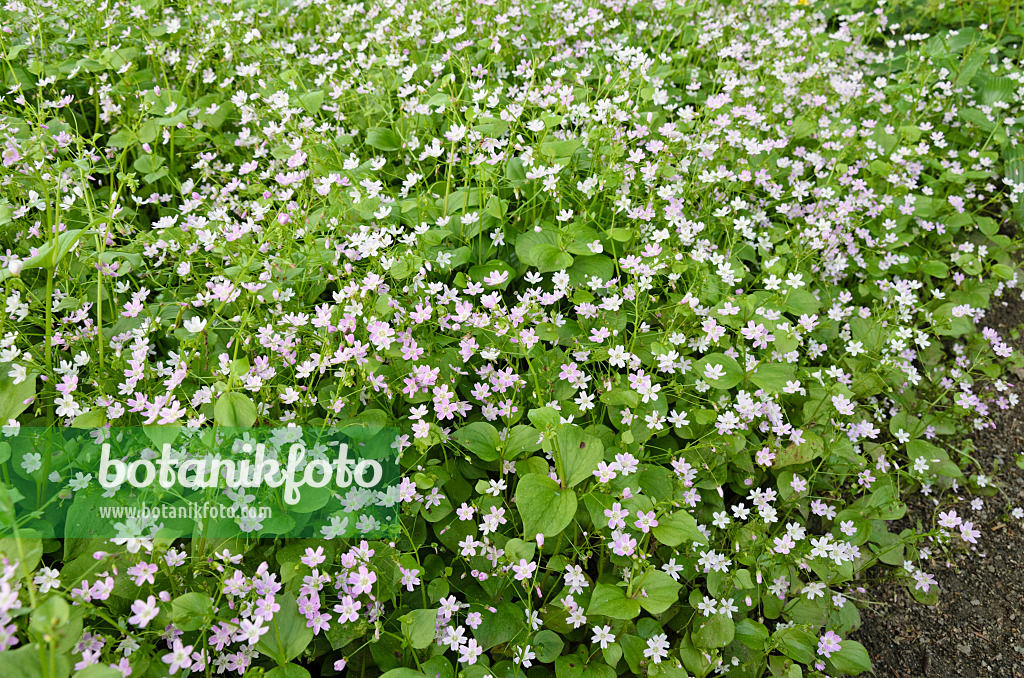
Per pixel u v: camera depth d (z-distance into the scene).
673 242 0.80
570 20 1.13
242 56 1.08
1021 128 1.09
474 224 0.77
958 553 0.75
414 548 0.57
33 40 1.02
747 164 0.91
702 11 1.20
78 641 0.51
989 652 0.69
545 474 0.60
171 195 0.92
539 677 0.57
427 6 1.11
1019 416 0.86
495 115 0.89
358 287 0.66
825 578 0.66
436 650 0.55
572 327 0.73
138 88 1.00
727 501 0.72
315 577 0.53
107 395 0.62
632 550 0.56
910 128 0.95
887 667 0.68
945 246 0.96
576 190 0.84
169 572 0.54
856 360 0.80
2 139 0.83
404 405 0.67
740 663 0.61
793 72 1.10
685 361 0.71
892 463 0.76
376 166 0.81
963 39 1.20
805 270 0.86
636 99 0.93
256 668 0.50
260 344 0.67
